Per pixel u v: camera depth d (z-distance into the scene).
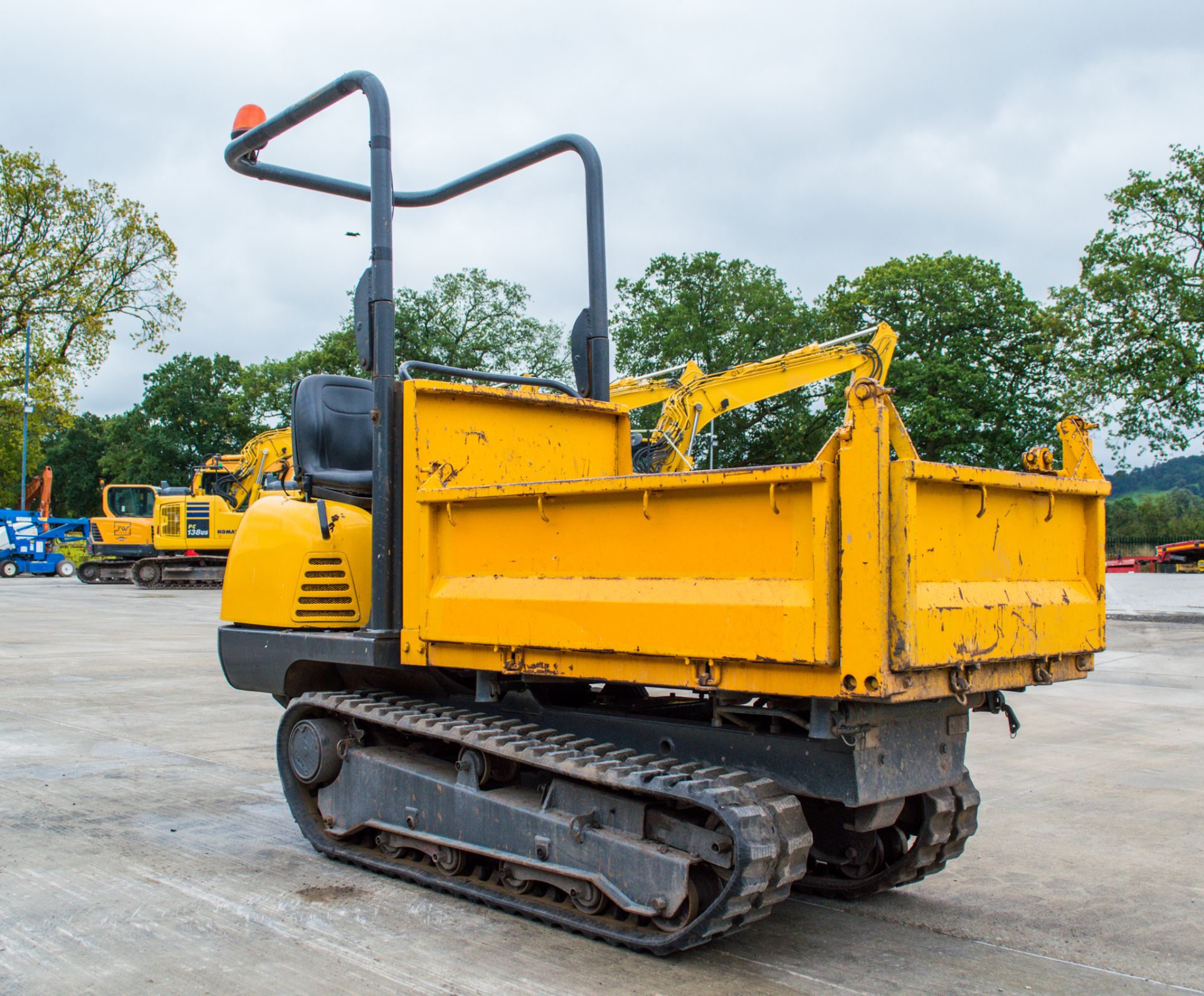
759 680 3.14
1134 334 23.30
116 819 5.39
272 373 71.62
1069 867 4.79
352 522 4.82
